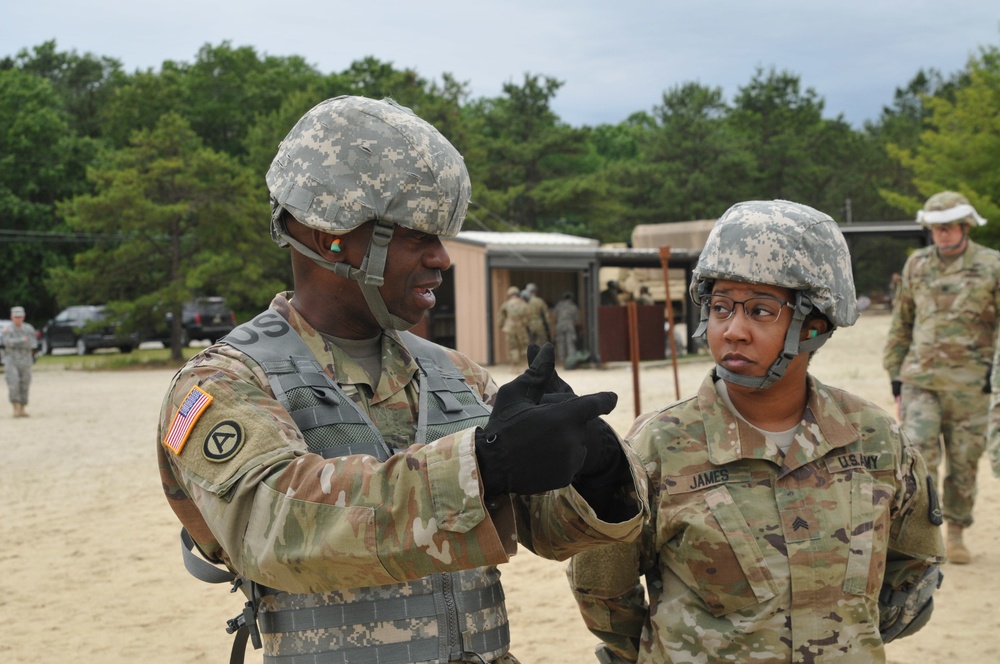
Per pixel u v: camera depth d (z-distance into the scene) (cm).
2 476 1005
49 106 4847
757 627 227
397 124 179
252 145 3888
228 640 513
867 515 235
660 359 1266
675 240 2859
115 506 847
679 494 236
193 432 169
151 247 2844
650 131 5362
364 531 151
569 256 2198
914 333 595
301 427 179
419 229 179
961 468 579
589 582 245
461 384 210
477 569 191
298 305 196
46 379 2359
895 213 5431
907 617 256
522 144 4503
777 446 238
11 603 581
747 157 5016
